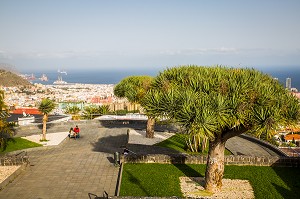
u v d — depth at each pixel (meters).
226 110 13.08
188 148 26.12
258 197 15.53
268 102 13.05
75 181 18.25
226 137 15.53
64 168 20.73
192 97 13.29
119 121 39.94
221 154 16.20
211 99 13.27
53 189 17.00
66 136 31.48
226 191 16.28
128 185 17.06
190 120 12.86
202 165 20.86
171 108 13.53
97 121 39.53
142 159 21.41
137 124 39.66
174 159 21.28
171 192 16.08
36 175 19.30
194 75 15.60
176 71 16.77
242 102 13.04
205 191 16.27
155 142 29.19
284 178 18.25
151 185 17.05
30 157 23.44
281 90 15.10
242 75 14.82
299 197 15.52
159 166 20.62
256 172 19.39
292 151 29.36
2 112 23.38
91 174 19.50
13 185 17.58
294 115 13.39
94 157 23.50
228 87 14.14
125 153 23.34
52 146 26.73
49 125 37.72
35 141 28.94
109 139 30.53
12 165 20.89
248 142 29.78
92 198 15.77
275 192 16.11
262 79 15.65
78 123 38.94
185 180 17.98
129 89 36.16
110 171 20.06
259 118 12.72
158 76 17.17
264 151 26.25
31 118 41.16
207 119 12.41
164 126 37.94
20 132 33.66
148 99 14.69
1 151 25.08
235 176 18.64
